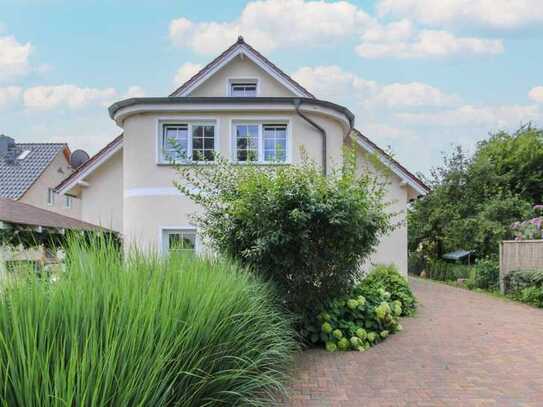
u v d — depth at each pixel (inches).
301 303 276.4
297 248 266.7
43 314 111.1
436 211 898.1
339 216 255.4
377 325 296.7
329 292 285.9
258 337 177.0
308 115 478.0
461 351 267.4
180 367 126.0
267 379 157.8
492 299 515.2
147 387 107.1
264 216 260.2
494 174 887.1
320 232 271.4
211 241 287.7
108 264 153.4
